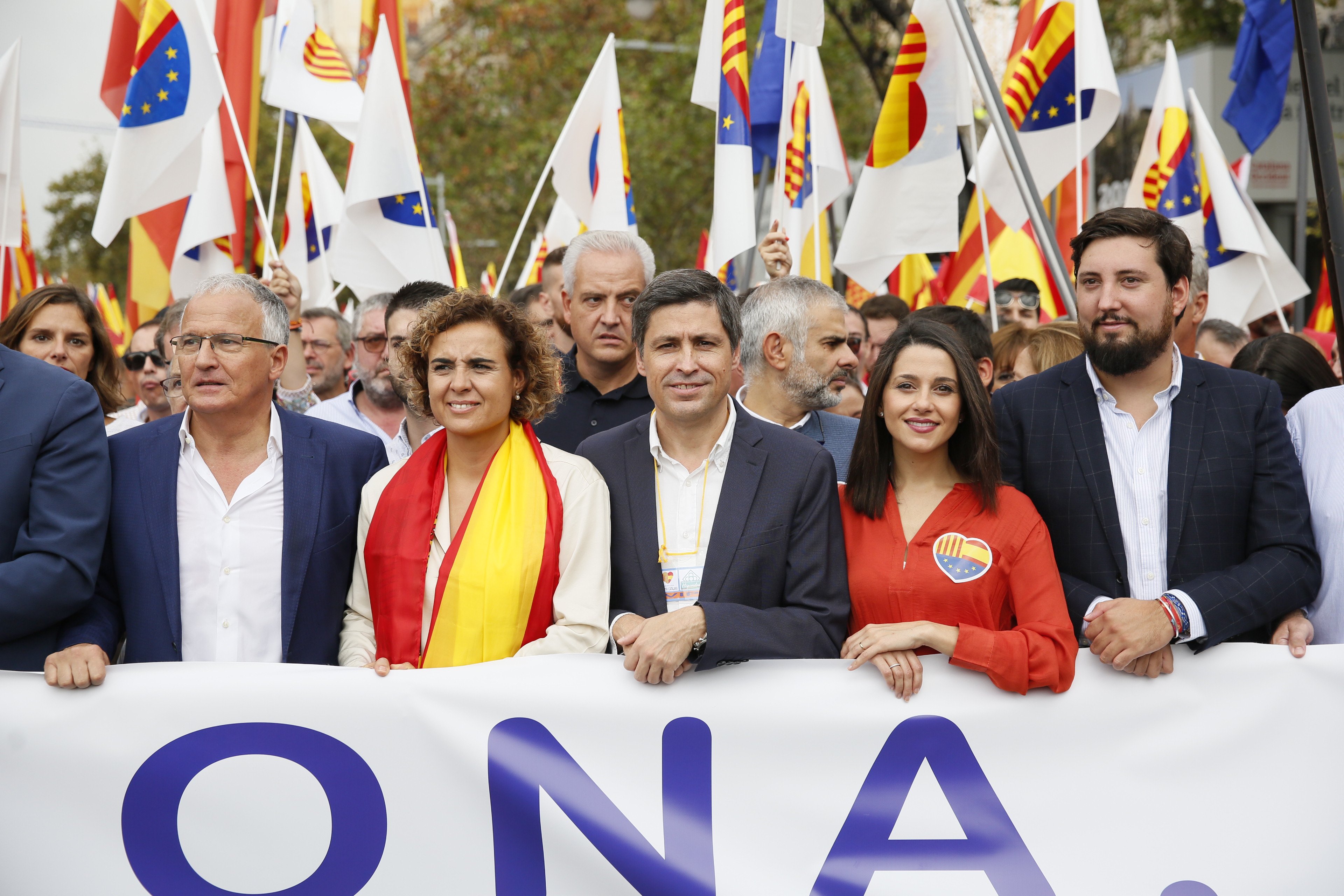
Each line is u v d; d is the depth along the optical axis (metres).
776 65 6.52
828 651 2.84
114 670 2.75
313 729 2.76
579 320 4.11
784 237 5.07
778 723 2.80
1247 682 2.82
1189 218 6.93
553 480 2.90
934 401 2.86
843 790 2.79
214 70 5.52
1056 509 3.05
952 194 5.29
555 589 2.85
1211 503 2.91
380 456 3.16
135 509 2.92
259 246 9.52
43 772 2.72
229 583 2.93
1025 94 5.93
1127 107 17.45
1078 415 3.07
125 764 2.73
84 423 2.85
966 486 2.95
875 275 5.46
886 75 16.73
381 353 4.98
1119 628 2.71
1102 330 2.94
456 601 2.82
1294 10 3.35
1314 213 16.33
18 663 2.81
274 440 3.03
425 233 5.56
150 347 5.53
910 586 2.86
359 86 7.10
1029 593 2.84
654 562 2.90
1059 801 2.78
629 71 21.98
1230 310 7.06
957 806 2.78
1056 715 2.80
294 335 5.64
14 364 2.86
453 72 22.81
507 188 22.66
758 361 3.83
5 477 2.74
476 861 2.75
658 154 20.22
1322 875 2.74
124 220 5.48
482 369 2.83
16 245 5.88
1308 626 2.89
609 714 2.79
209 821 2.73
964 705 2.80
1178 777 2.79
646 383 3.59
